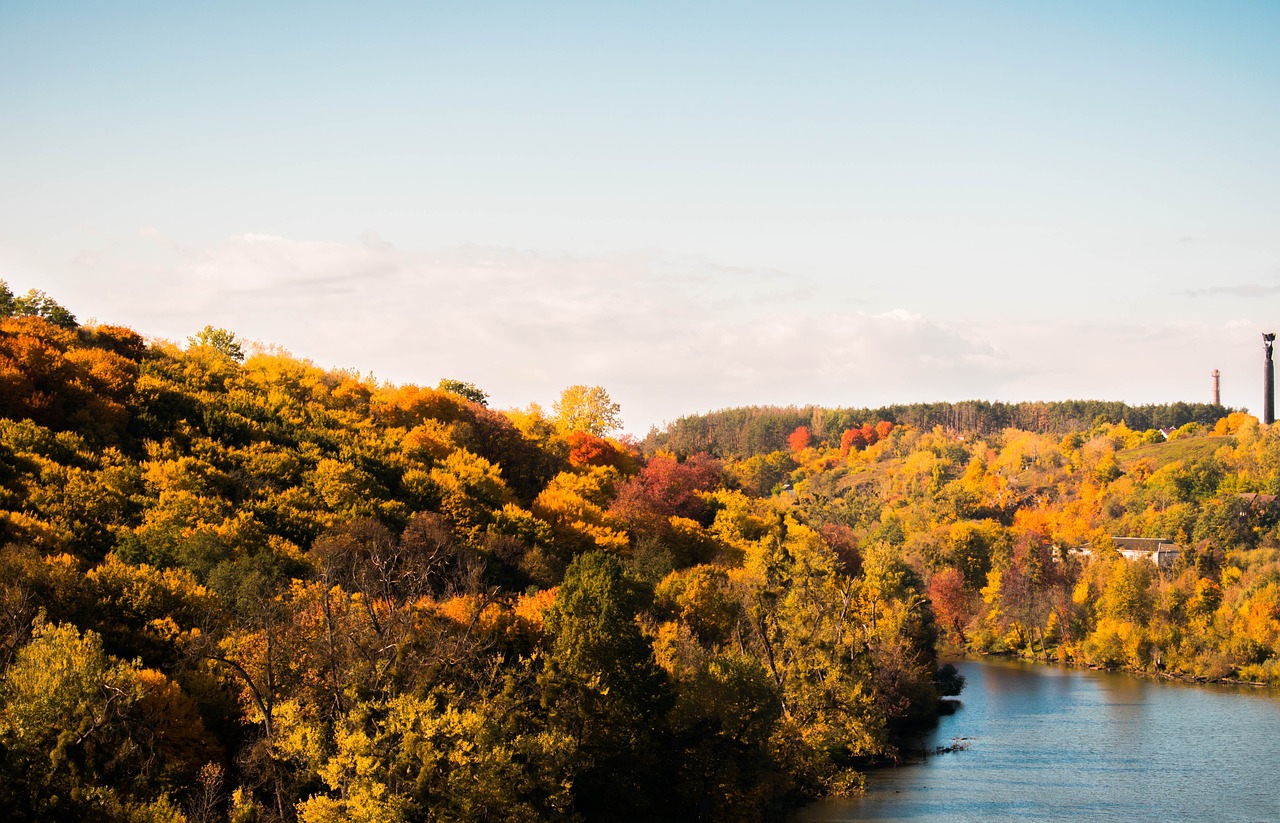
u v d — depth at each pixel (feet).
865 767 289.53
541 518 393.91
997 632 598.34
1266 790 263.90
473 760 165.89
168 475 298.35
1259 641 469.57
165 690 171.22
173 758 165.27
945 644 618.03
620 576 227.61
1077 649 544.62
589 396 625.00
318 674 185.98
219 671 194.70
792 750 245.24
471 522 348.18
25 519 236.43
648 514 439.63
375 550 254.68
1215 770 285.84
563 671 205.77
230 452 342.64
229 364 460.96
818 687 282.97
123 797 154.81
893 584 395.75
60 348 377.71
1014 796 256.32
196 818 154.92
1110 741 327.06
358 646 187.32
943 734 339.36
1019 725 355.77
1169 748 315.78
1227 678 463.01
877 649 335.88
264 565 245.24
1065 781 272.51
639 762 209.46
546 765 178.81
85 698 154.20
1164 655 493.77
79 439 306.14
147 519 269.23
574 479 463.01
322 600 206.49
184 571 236.84
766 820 226.38
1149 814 241.76
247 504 299.17
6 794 145.89
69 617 198.49
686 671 239.30
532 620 242.37
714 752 218.79
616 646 212.43
